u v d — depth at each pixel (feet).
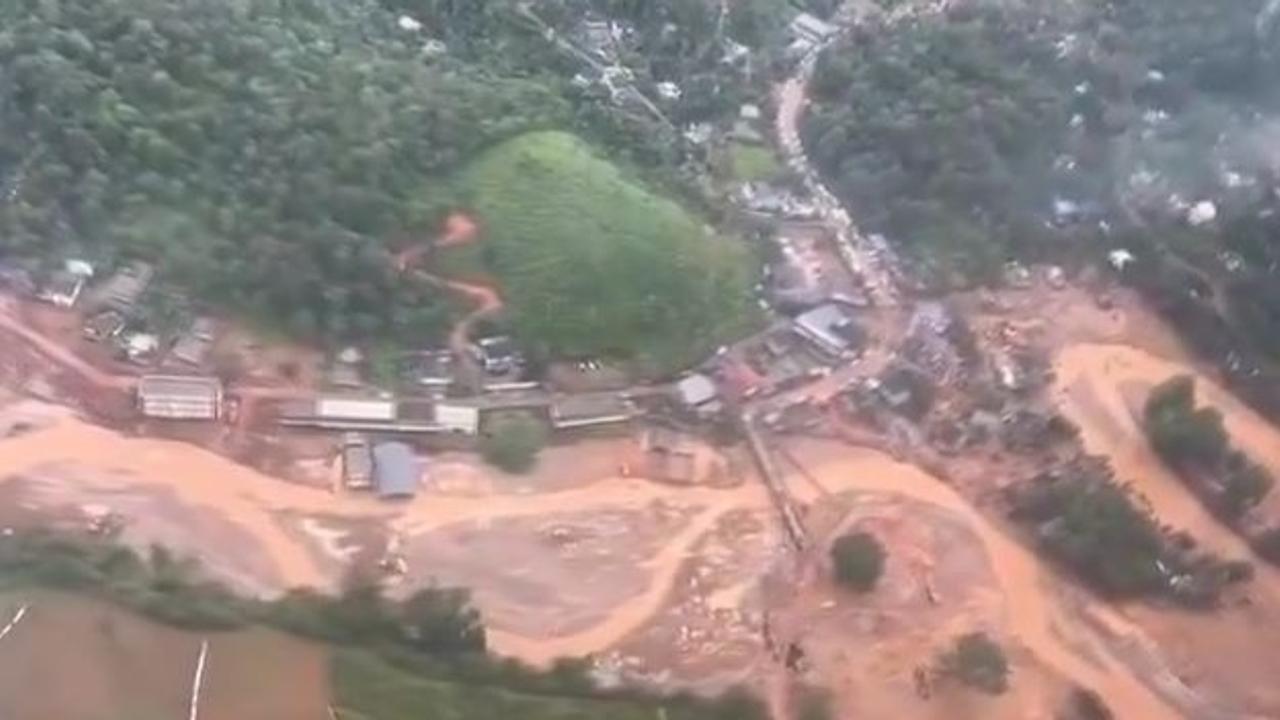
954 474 410.31
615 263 428.15
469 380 411.95
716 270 442.50
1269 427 436.35
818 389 426.92
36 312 401.70
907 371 431.84
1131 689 366.22
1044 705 359.46
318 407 396.57
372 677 327.67
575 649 352.49
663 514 390.42
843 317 444.96
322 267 410.72
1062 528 392.06
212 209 418.10
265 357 404.98
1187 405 424.05
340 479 383.86
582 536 380.78
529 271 424.46
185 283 410.52
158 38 432.66
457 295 421.18
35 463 370.32
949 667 359.46
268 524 369.09
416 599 342.64
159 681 314.96
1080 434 424.05
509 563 370.73
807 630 366.43
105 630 321.93
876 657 362.94
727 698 343.05
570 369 419.74
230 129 426.10
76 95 417.49
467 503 384.27
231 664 321.93
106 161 418.10
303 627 333.83
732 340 434.71
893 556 386.32
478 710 327.26
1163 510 410.52
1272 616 386.73
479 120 448.24
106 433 381.81
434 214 424.87
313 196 414.41
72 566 331.98
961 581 384.06
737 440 412.57
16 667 310.65
